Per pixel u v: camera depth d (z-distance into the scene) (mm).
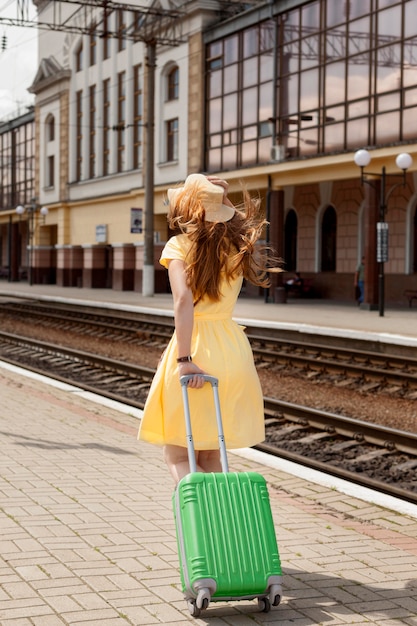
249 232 4441
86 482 6469
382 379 12898
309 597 4242
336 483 6820
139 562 4625
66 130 50156
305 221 35875
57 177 51375
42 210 48688
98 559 4645
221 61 34719
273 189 31188
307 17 29297
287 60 30375
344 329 18422
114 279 44438
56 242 55281
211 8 35531
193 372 4219
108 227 45219
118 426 9102
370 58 26578
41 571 4406
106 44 45406
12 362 15312
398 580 4527
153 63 33281
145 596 4137
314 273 35344
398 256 31000
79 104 49188
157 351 18141
